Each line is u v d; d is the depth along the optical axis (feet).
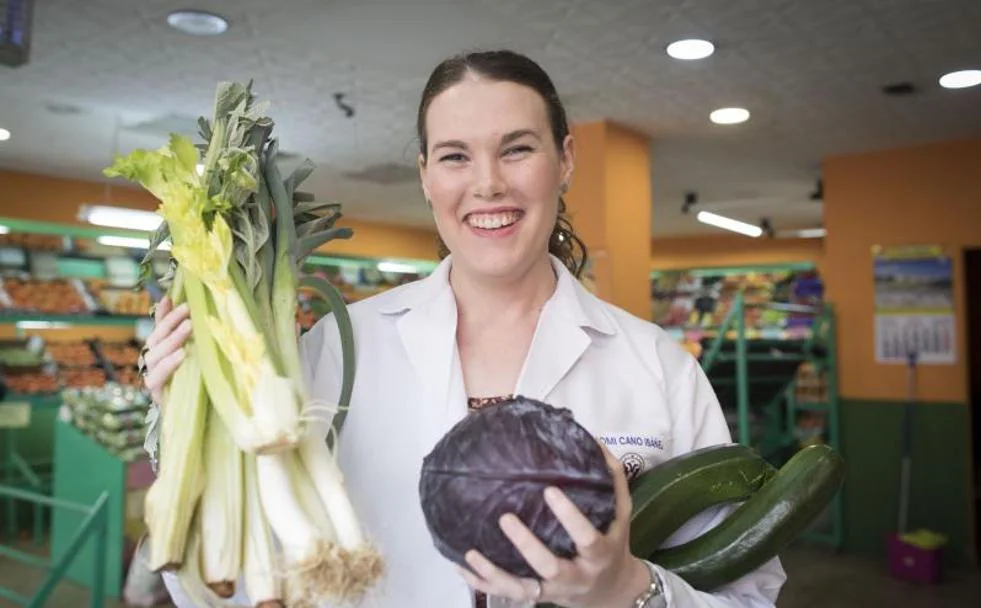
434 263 22.82
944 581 17.29
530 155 4.13
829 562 18.83
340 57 13.05
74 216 23.93
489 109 4.02
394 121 17.12
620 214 17.44
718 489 3.99
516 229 4.18
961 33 12.18
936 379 18.89
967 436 18.44
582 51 12.80
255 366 3.06
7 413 18.01
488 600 3.95
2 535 20.31
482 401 4.48
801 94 15.30
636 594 3.12
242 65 13.51
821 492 3.83
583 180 17.29
